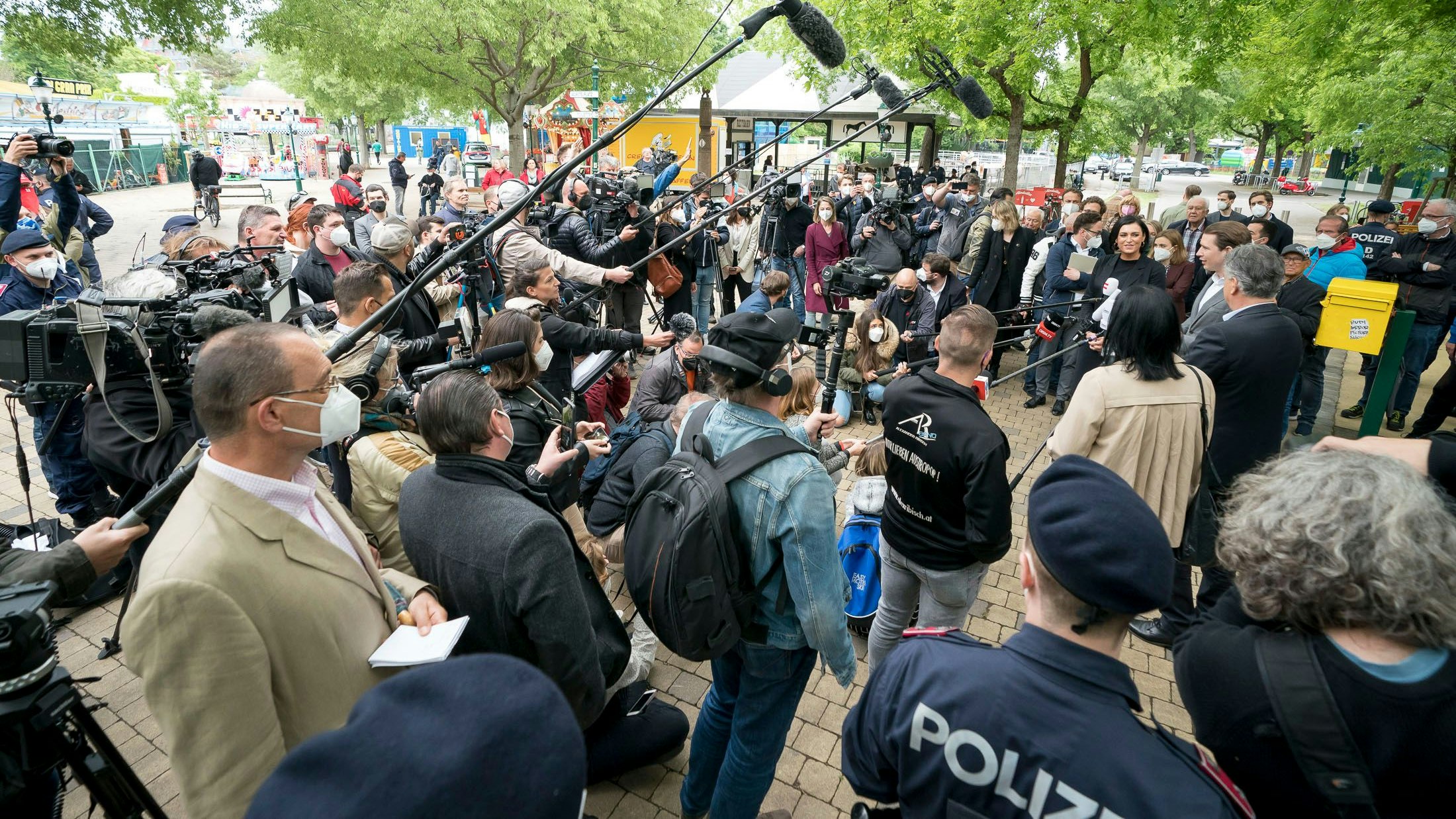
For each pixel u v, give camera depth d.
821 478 1.99
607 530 3.26
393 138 36.88
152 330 2.48
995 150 43.12
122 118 28.89
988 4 11.82
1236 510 1.39
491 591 1.78
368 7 17.11
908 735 1.21
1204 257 4.18
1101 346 4.21
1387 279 6.35
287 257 3.93
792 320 2.05
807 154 24.16
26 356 2.62
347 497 2.67
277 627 1.40
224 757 1.32
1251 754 1.21
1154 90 20.30
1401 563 1.12
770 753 2.19
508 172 19.28
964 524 2.60
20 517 4.42
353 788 0.64
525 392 2.93
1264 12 12.09
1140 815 1.02
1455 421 6.68
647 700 2.92
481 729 0.67
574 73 21.58
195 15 11.94
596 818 2.56
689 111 21.75
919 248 9.96
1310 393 5.92
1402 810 1.13
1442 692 1.10
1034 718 1.11
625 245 6.77
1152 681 3.36
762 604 2.09
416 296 3.97
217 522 1.37
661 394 4.32
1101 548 1.11
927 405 2.54
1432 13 8.09
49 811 1.62
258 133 34.72
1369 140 16.31
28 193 7.52
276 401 1.42
